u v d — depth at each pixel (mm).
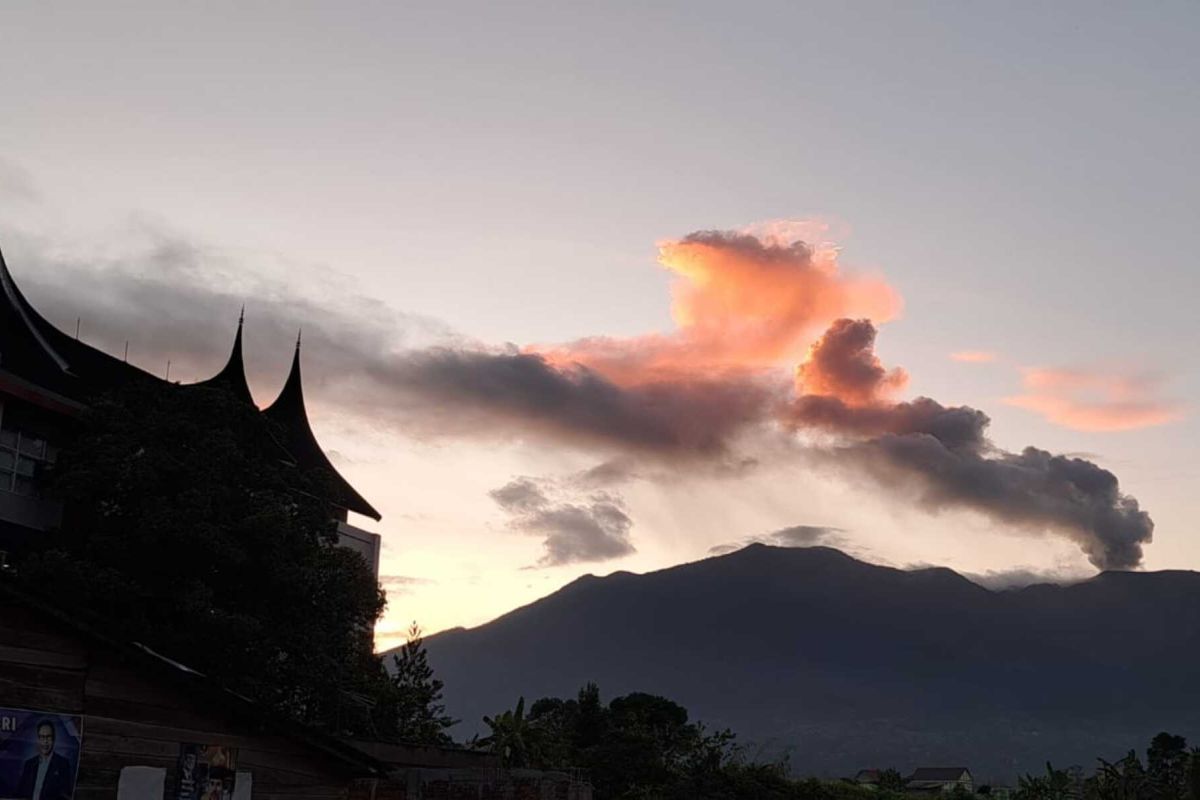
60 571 30625
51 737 17297
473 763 37906
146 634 31031
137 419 35781
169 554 33250
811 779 57719
